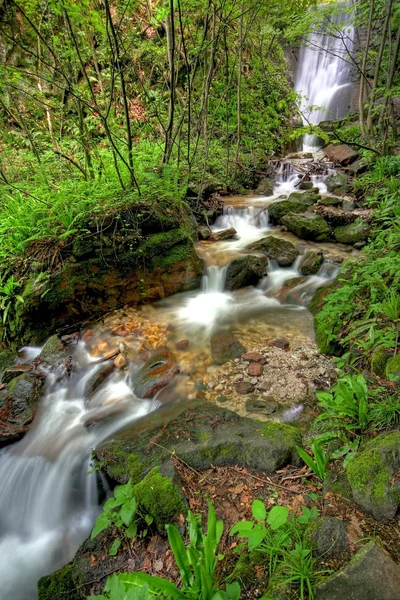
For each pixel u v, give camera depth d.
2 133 6.82
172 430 2.73
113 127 6.02
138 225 4.59
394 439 1.97
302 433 2.67
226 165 8.04
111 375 3.68
